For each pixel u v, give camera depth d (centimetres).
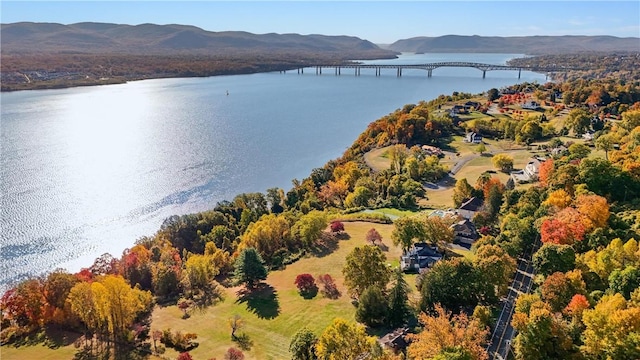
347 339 6350
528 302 6756
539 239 9350
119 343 8319
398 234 10131
